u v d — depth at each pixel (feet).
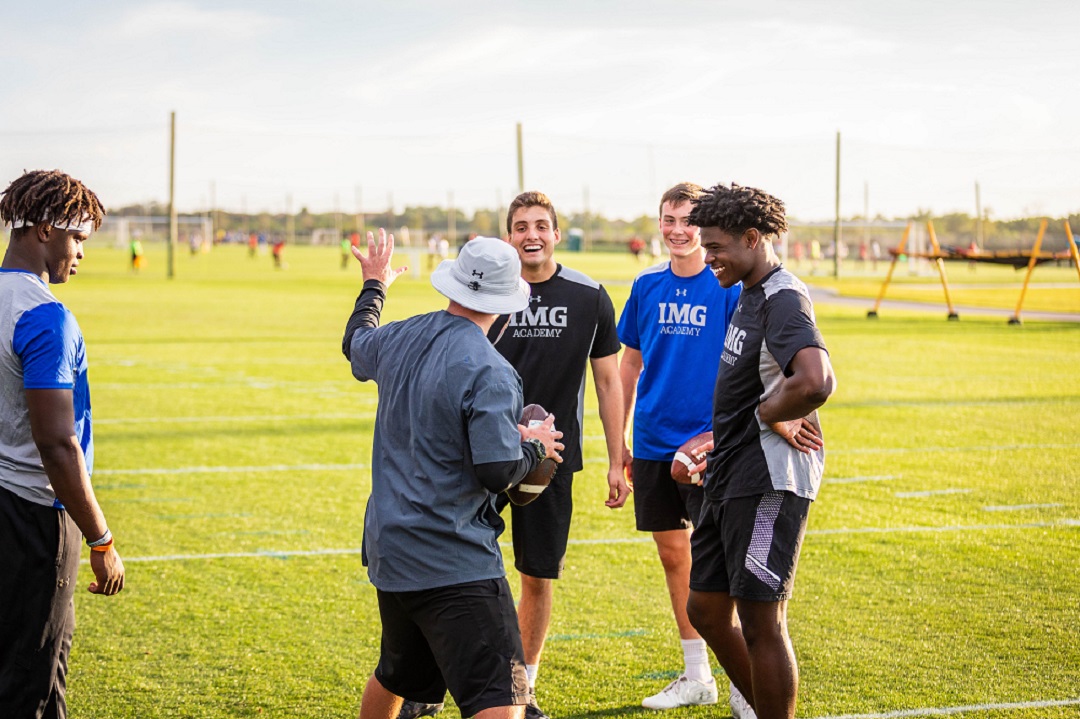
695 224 12.21
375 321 11.91
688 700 14.20
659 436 15.44
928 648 15.83
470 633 10.23
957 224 226.58
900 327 76.84
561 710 13.97
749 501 11.84
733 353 12.16
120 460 30.42
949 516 24.21
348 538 22.45
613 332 15.58
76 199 10.63
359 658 15.64
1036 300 109.29
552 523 14.64
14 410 10.21
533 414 12.28
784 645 11.84
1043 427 36.37
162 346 61.05
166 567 20.30
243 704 13.91
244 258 229.86
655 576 20.10
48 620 10.52
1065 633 16.46
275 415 38.34
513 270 10.75
